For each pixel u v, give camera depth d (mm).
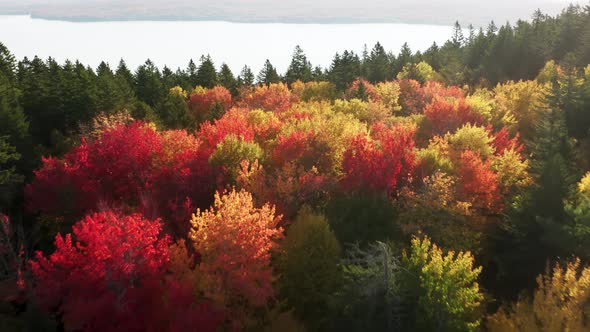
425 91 70125
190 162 29984
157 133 35812
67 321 17562
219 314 17578
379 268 16031
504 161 30547
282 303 19656
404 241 24984
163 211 27500
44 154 42562
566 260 21484
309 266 20531
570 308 15578
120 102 59062
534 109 50219
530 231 24312
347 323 16422
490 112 48188
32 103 55250
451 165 29297
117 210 26594
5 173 34312
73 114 54938
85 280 17656
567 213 22156
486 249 27875
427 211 25469
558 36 98188
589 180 24922
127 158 30531
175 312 17281
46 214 31969
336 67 106875
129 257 18406
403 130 39094
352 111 57562
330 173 30297
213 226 18766
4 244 27172
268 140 37875
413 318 16234
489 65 96188
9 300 23172
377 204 24609
